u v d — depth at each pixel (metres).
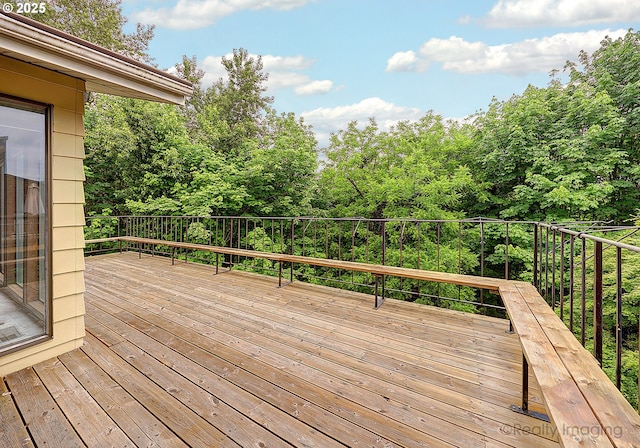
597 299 1.56
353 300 3.43
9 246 2.09
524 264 7.69
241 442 1.38
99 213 9.02
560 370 1.18
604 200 7.19
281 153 8.34
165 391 1.77
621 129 6.91
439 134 9.16
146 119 8.86
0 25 1.59
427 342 2.39
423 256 7.28
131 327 2.70
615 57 8.12
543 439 1.39
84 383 1.86
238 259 8.58
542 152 7.39
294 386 1.81
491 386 1.80
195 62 15.30
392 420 1.52
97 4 11.16
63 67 1.96
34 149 2.19
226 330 2.63
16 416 1.57
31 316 2.15
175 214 8.34
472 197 9.08
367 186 8.92
